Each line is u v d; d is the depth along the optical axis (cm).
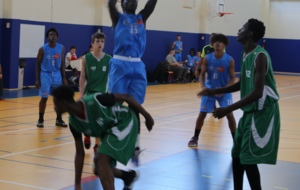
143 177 409
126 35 404
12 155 482
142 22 415
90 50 1287
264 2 2462
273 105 315
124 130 299
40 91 666
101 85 506
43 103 664
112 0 403
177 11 1767
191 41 1883
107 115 289
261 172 440
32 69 1264
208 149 545
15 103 930
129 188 347
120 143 294
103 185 284
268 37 2512
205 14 1914
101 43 496
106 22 1445
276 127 316
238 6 2212
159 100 1074
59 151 510
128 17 409
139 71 414
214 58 550
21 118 743
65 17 1326
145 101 1046
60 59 680
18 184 375
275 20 2481
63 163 455
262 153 312
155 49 1672
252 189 318
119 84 407
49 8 1270
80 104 279
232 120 545
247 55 319
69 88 275
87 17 1408
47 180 391
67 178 399
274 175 430
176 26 1772
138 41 411
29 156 480
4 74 1183
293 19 2422
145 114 309
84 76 503
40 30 1252
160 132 654
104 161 288
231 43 2200
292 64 2445
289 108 1007
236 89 358
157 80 1584
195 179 407
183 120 779
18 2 1171
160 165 457
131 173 339
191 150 537
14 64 1184
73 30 1359
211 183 396
